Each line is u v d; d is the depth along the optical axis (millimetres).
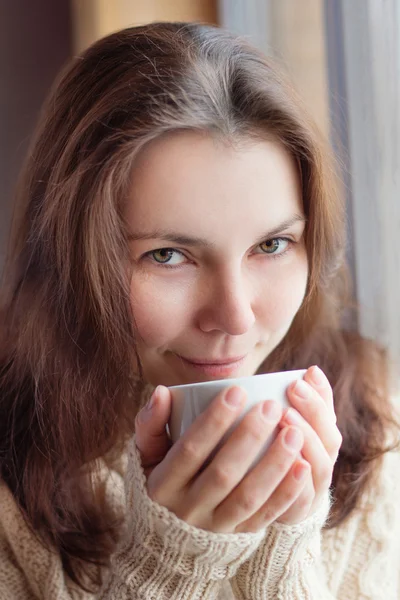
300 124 891
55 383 1035
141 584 805
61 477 1062
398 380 1244
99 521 1062
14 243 1164
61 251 970
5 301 1186
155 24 1010
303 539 816
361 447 1121
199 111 834
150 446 796
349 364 1179
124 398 1004
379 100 1189
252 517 773
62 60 2381
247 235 853
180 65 898
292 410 754
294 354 1180
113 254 886
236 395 723
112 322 916
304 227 951
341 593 1068
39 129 1105
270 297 923
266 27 1613
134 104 887
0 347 1174
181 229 843
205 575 792
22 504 1052
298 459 759
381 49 1177
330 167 992
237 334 872
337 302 1215
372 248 1245
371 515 1094
